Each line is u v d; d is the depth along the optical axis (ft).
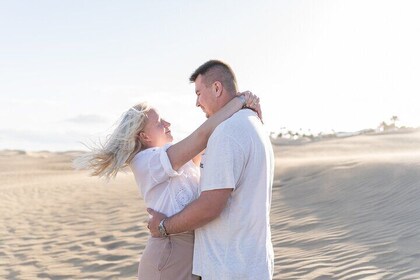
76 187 67.82
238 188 10.90
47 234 38.01
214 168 10.68
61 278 26.35
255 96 11.67
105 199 52.60
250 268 10.76
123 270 26.55
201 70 11.66
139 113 11.91
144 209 44.11
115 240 33.58
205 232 11.01
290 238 28.30
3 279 27.04
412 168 38.58
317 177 43.06
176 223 11.03
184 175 11.75
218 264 10.73
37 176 109.19
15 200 59.72
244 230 10.85
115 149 11.86
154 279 11.51
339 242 26.00
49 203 54.54
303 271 22.35
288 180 44.62
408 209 29.96
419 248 23.12
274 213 34.91
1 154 173.78
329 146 131.75
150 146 12.12
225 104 11.55
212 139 10.85
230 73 11.67
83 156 11.93
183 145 11.42
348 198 35.01
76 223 41.32
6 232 39.88
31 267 28.99
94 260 29.12
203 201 10.69
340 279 20.88
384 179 37.27
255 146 10.96
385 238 25.29
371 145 127.03
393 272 20.85
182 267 11.43
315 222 30.91
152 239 11.66
